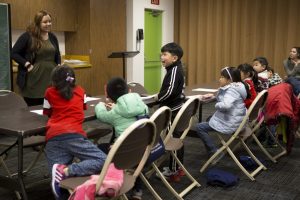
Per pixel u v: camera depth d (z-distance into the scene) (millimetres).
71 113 2279
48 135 2234
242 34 7520
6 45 4824
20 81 3857
